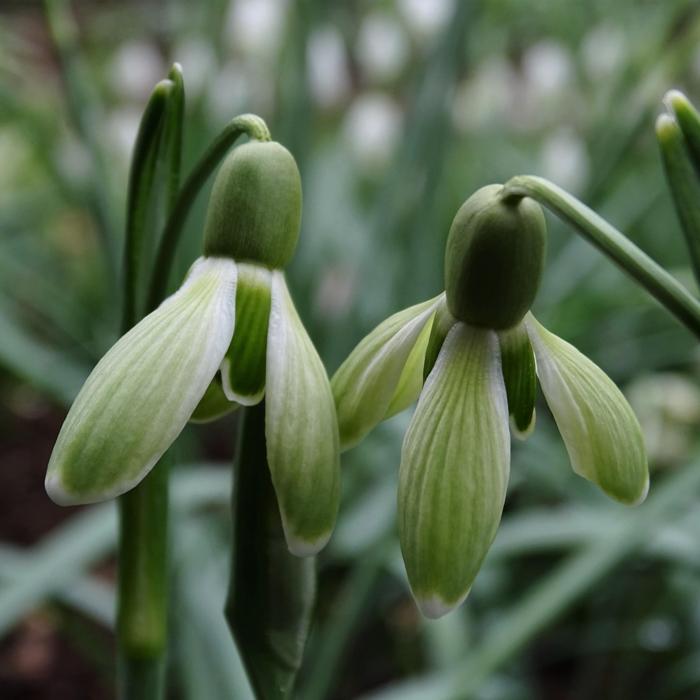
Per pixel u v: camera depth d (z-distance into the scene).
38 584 0.30
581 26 0.74
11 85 0.62
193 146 0.50
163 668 0.19
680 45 0.44
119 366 0.14
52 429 0.62
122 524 0.18
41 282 0.57
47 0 0.40
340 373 0.16
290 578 0.17
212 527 0.40
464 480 0.15
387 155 0.62
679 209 0.17
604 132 0.48
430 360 0.16
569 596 0.29
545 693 0.43
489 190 0.15
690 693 0.42
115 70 0.69
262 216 0.15
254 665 0.17
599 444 0.15
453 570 0.14
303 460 0.15
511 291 0.15
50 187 0.66
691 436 0.44
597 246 0.15
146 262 0.18
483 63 0.69
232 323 0.15
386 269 0.51
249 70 0.55
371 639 0.44
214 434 0.58
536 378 0.16
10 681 0.45
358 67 0.71
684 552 0.34
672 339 0.55
